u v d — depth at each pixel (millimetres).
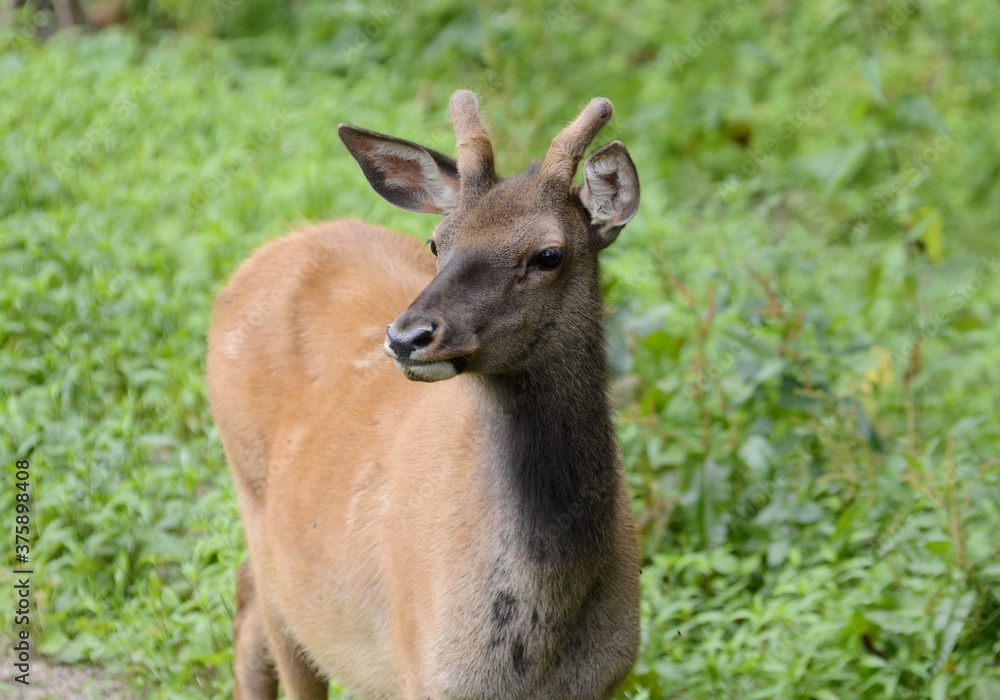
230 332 9289
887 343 13555
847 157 13617
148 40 19750
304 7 20031
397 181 8195
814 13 19969
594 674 7469
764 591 10336
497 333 6922
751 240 13547
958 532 9328
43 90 16359
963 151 17891
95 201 14039
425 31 18969
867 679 9266
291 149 15609
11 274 12570
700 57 19328
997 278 15789
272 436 8914
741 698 9047
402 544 7539
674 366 11945
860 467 10945
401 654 7562
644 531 10766
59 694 9367
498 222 7070
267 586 8898
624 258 13406
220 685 9602
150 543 10180
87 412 11562
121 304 12312
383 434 8078
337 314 8859
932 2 20031
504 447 7148
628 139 18312
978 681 8961
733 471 11133
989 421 12531
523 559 7082
